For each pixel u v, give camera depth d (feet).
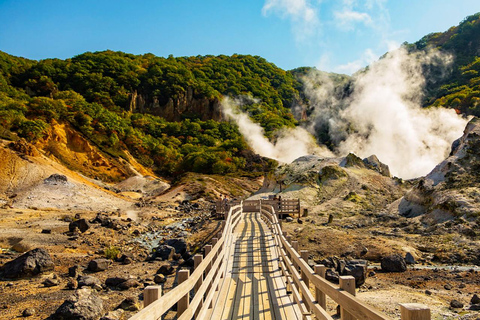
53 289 43.70
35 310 35.60
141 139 394.73
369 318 9.62
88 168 279.49
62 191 163.32
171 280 48.88
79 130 325.21
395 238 78.48
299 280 24.47
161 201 188.24
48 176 178.40
